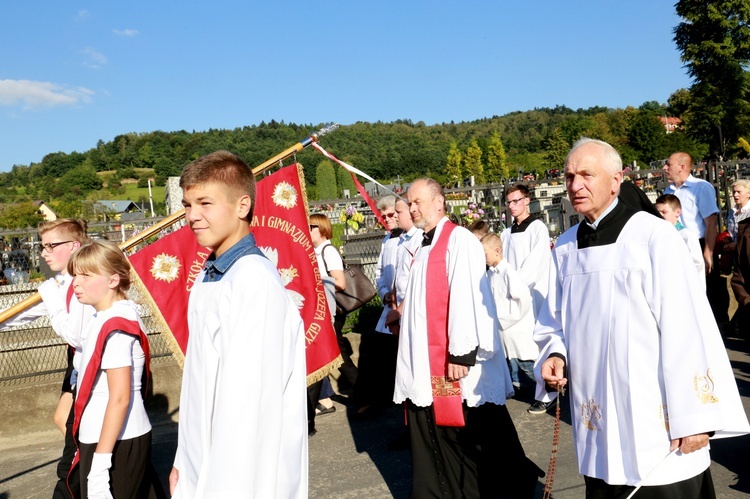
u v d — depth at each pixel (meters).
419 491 4.10
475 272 4.03
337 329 6.34
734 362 7.01
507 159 94.50
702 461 2.58
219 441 1.94
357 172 5.41
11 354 7.21
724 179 10.59
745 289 6.46
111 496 2.97
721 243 8.30
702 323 2.58
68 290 3.66
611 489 2.69
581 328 2.80
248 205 2.22
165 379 6.92
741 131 41.97
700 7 42.72
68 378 3.84
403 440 5.45
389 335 6.15
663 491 2.52
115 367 3.00
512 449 4.08
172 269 4.72
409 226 5.50
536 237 6.48
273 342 2.04
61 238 3.75
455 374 3.94
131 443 3.12
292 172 5.13
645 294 2.63
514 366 6.52
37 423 6.60
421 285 4.15
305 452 2.21
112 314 3.11
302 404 2.20
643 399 2.59
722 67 42.09
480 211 9.74
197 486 2.06
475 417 4.05
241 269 2.09
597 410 2.72
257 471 1.98
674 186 8.44
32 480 5.40
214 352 2.07
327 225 6.22
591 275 2.78
